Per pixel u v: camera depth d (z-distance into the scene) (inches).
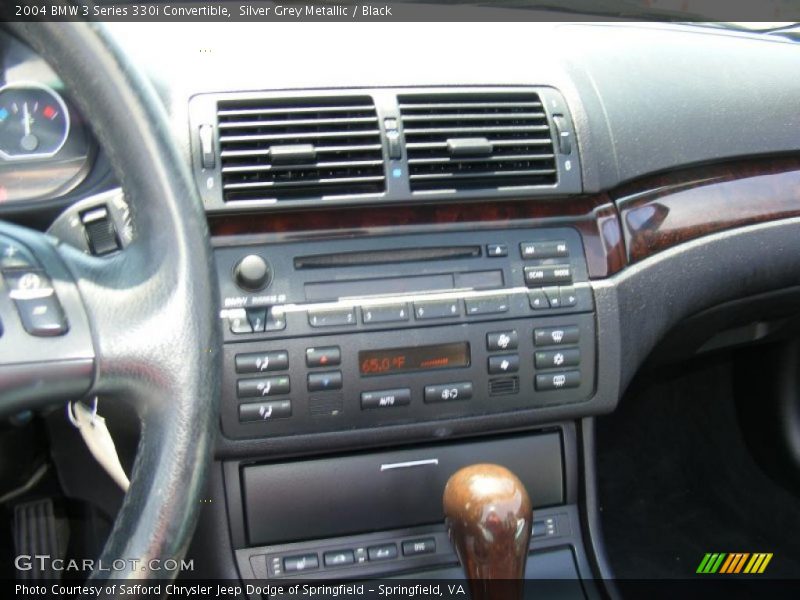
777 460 72.7
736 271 55.0
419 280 46.8
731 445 76.4
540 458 52.3
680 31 61.4
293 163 44.4
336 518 49.7
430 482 50.5
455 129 47.1
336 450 48.2
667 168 52.1
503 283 48.0
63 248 31.1
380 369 46.2
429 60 49.0
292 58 47.3
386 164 45.9
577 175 48.7
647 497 76.5
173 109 44.2
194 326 30.5
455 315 46.8
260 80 45.4
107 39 30.4
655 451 80.2
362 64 47.7
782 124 55.3
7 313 28.7
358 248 46.3
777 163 55.8
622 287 50.3
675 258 52.4
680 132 52.7
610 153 50.0
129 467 47.8
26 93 41.9
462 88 47.7
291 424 45.8
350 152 45.6
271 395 45.1
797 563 67.9
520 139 48.2
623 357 51.0
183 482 29.9
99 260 31.5
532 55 51.9
